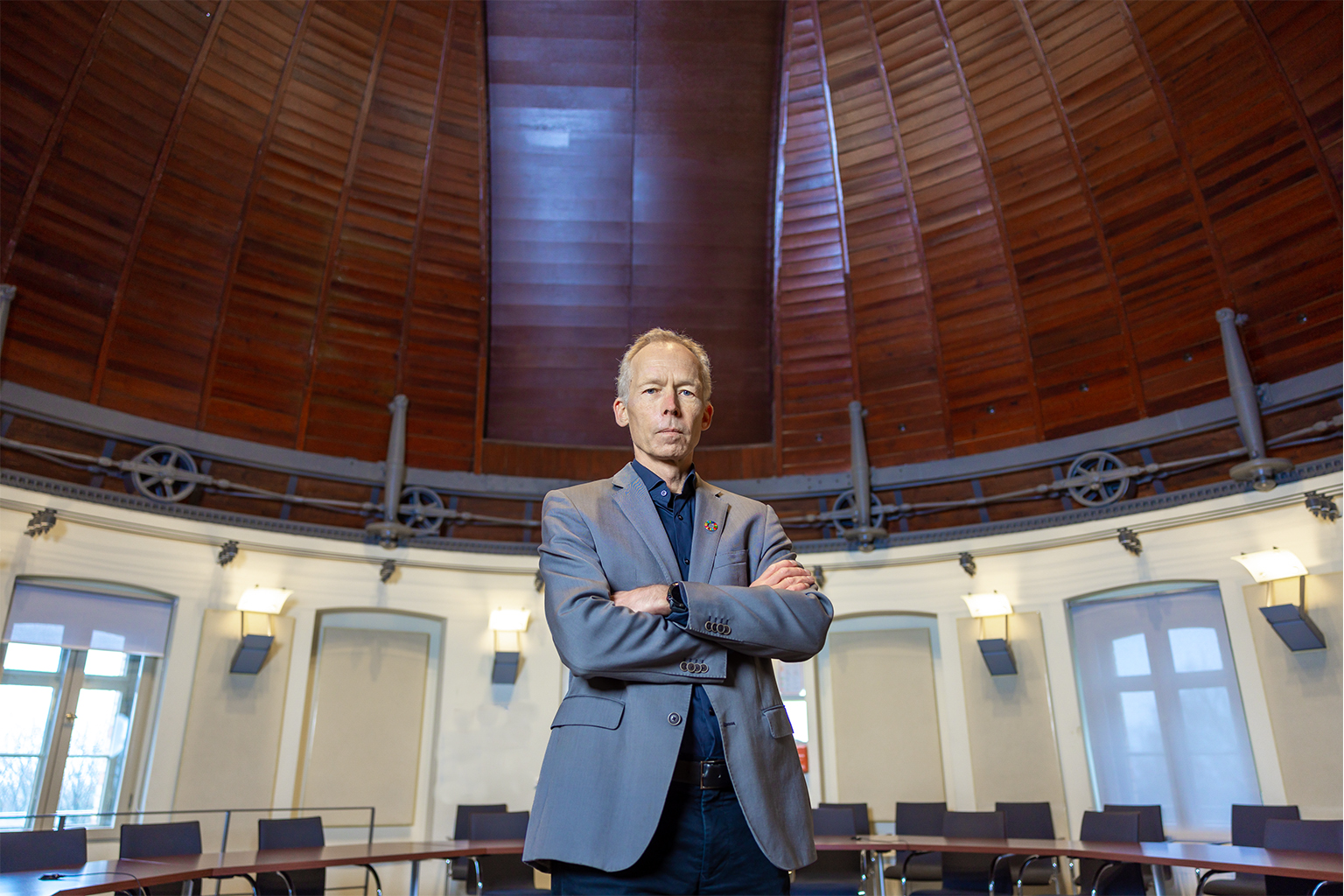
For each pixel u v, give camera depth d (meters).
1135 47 7.68
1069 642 8.66
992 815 7.19
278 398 9.14
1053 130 8.35
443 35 8.49
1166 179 8.02
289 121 8.38
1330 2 6.72
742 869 1.39
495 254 9.77
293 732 8.57
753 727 1.43
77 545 7.75
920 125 8.83
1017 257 8.95
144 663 8.22
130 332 8.26
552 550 1.58
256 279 8.80
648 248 9.87
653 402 1.72
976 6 8.06
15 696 7.47
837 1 8.45
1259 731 7.47
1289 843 5.57
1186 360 8.37
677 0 8.43
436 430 9.90
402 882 8.67
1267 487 7.61
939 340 9.50
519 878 7.02
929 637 9.55
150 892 6.11
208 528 8.55
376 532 9.27
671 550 1.61
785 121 9.15
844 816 7.28
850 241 9.53
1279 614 7.25
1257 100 7.37
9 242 7.45
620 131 9.26
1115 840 6.45
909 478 9.62
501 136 9.23
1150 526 8.38
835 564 9.77
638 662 1.40
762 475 10.20
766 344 10.28
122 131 7.67
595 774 1.38
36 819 7.42
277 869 5.19
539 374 10.21
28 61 7.03
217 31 7.70
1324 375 7.52
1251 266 7.83
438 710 9.16
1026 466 9.13
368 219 9.10
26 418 7.73
